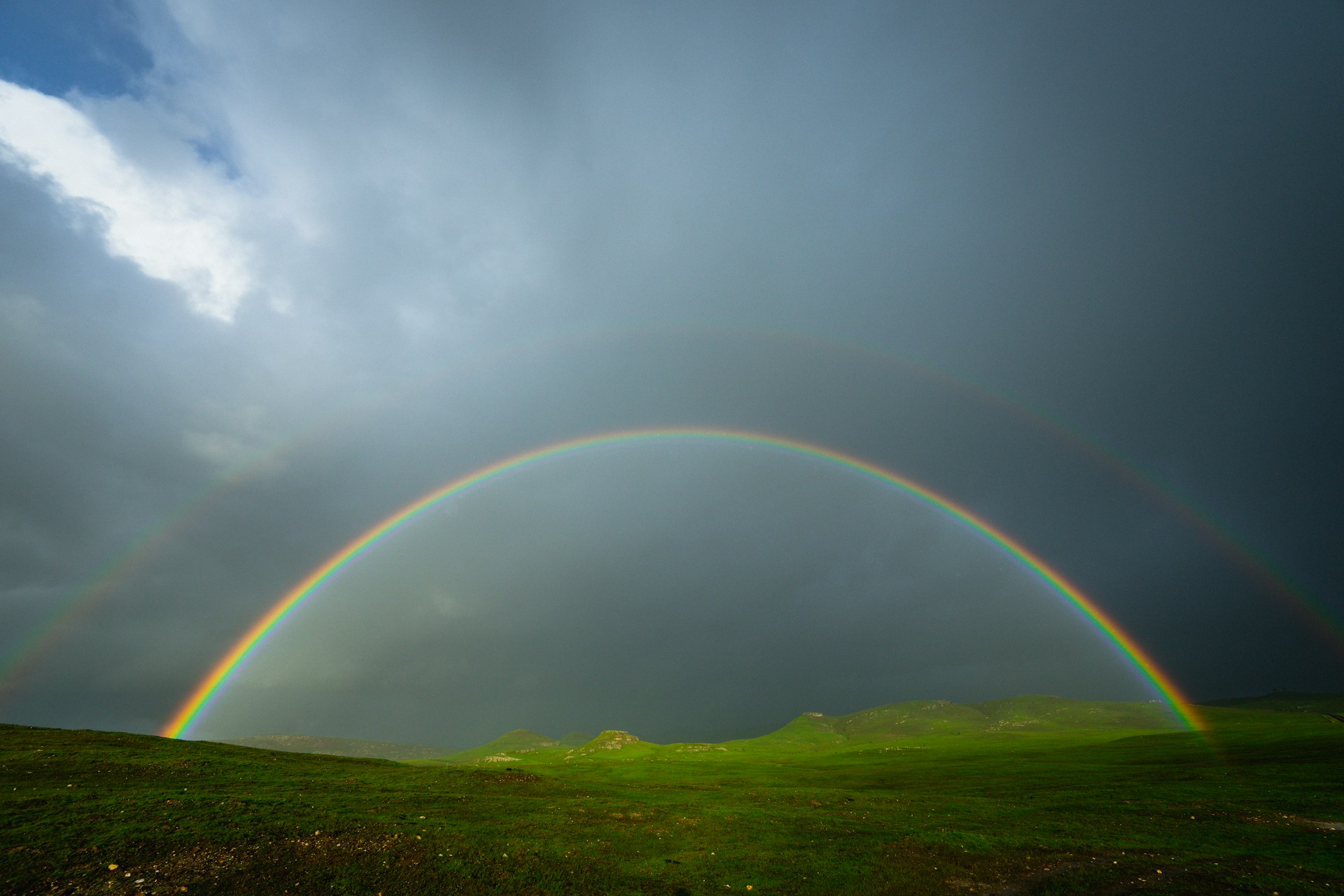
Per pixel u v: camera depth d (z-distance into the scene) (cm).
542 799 5616
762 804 6025
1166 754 11250
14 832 3219
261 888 2947
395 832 3844
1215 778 7725
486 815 4697
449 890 3133
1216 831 4934
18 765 4994
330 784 5516
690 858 3938
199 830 3475
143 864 3017
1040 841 4559
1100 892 3400
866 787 8550
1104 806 6000
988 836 4638
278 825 3712
